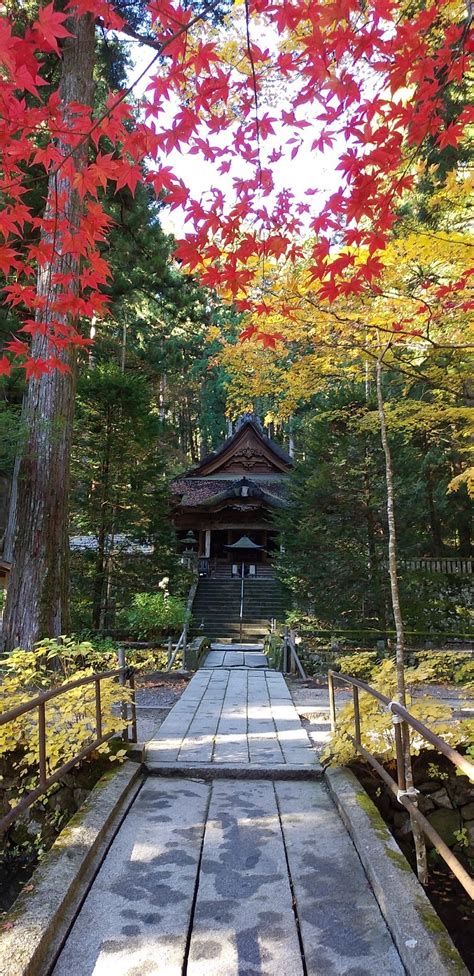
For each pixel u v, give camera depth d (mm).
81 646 5656
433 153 7125
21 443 7797
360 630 12844
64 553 8672
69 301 3402
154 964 2402
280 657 11523
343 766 4816
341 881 3100
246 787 4613
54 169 2758
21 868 4707
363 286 5090
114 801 4004
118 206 13000
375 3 2502
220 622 20016
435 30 3514
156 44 4523
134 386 14891
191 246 3424
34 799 3287
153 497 15859
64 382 8633
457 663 7449
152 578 15500
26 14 8398
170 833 3709
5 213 2977
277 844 3553
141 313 24797
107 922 2709
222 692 8797
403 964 2404
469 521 21234
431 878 4699
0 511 20172
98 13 2354
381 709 4961
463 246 4871
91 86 8688
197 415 40656
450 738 4938
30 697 5098
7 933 2430
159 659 12492
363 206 3271
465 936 3965
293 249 3936
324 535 13492
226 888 3033
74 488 15070
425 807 4992
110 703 4988
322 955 2475
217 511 27078
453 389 6758
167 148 2793
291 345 5875
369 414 8500
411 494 13555
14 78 2367
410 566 13672
